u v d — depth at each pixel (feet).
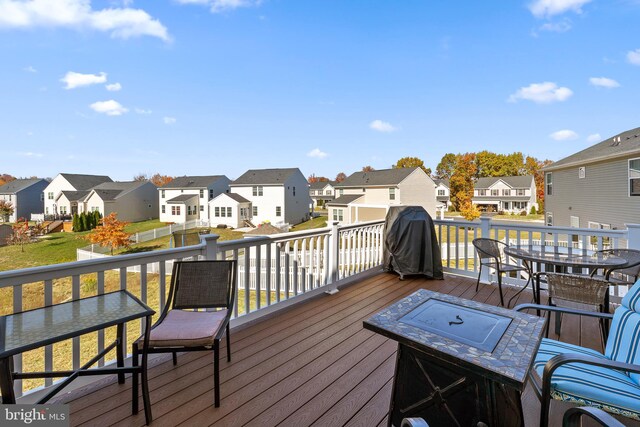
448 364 4.42
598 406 4.68
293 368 7.95
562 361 4.57
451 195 145.28
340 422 6.01
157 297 27.81
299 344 9.29
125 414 6.13
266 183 94.58
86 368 5.96
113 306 6.09
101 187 114.93
